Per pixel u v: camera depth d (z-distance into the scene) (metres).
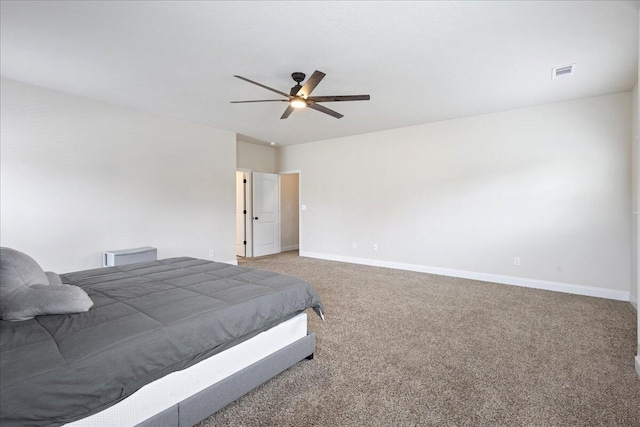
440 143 5.01
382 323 2.98
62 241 3.73
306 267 5.67
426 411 1.72
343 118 4.83
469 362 2.25
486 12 2.19
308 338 2.23
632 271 3.61
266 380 1.90
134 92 3.73
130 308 1.67
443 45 2.64
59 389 1.10
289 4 2.10
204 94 3.81
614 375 2.07
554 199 4.11
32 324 1.44
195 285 2.15
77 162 3.85
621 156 3.72
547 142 4.14
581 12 2.18
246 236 6.87
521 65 3.01
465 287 4.28
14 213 3.40
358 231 6.04
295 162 7.04
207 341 1.58
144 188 4.50
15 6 2.11
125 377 1.27
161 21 2.30
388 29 2.40
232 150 5.71
